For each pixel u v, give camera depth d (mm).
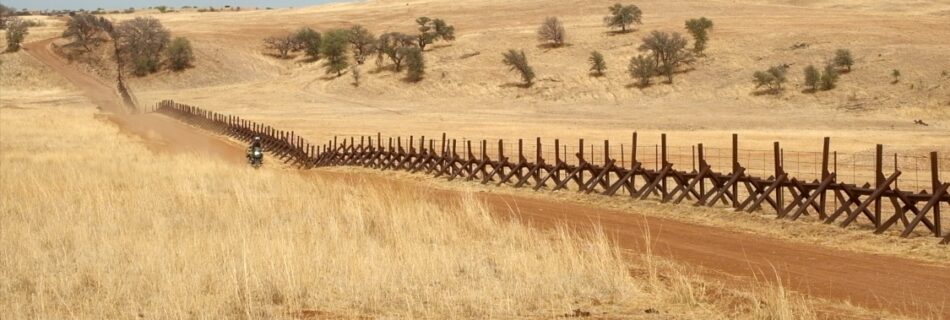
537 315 11789
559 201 27500
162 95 150125
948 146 51812
